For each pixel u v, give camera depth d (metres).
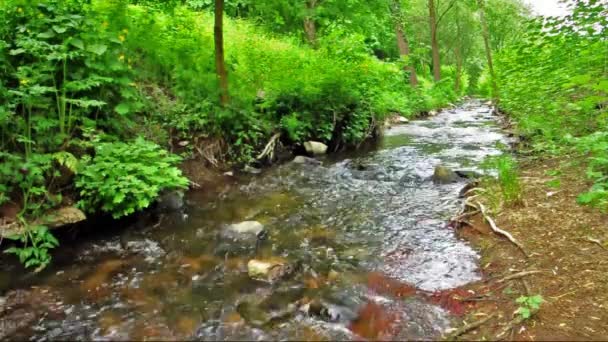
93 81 4.85
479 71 45.28
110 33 5.30
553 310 2.91
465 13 32.12
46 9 4.94
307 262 4.17
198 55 7.76
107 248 4.50
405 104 17.08
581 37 6.82
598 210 4.32
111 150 4.88
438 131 12.96
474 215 4.99
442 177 6.91
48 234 4.15
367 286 3.64
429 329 2.94
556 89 6.83
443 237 4.60
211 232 4.94
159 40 7.32
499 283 3.44
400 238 4.67
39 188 4.20
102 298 3.55
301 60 10.17
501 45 33.09
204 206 5.80
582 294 3.05
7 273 3.91
